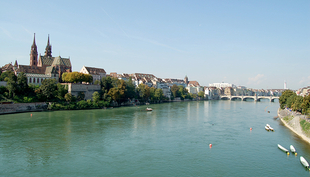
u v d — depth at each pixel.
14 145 56.81
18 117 96.88
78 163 46.50
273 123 97.31
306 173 43.56
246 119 108.81
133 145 59.66
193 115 121.19
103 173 42.03
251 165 47.12
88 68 186.50
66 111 122.31
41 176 40.38
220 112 140.25
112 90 153.25
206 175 41.97
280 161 49.56
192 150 56.28
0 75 142.50
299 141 65.38
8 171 42.06
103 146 58.09
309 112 81.62
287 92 146.88
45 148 55.19
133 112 129.00
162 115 118.44
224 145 60.91
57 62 175.62
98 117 104.12
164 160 49.09
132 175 41.41
